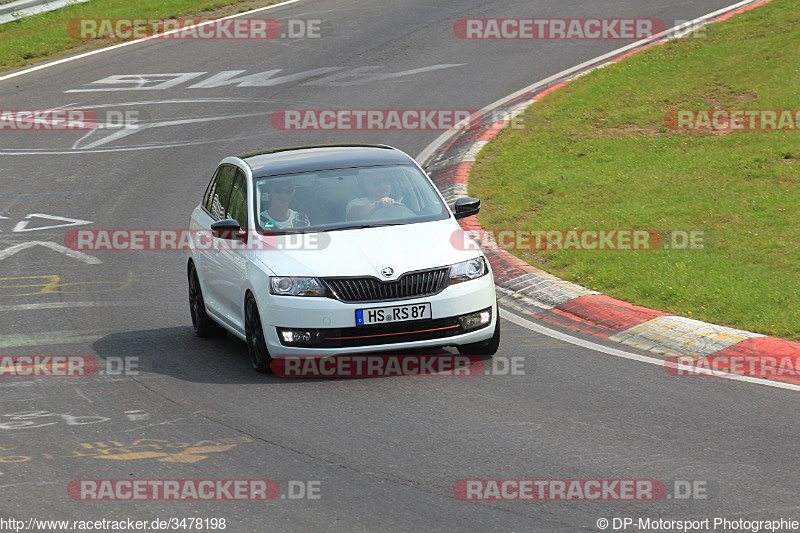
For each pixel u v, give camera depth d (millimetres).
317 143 67750
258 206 33562
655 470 22938
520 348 33812
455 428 26000
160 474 23125
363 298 30219
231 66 89812
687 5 99125
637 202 50750
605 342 34281
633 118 66375
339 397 28828
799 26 79812
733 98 67062
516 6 105250
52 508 21250
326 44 95375
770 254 41562
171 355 34156
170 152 68375
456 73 83500
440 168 61719
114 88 84938
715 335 33469
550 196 53625
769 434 25203
